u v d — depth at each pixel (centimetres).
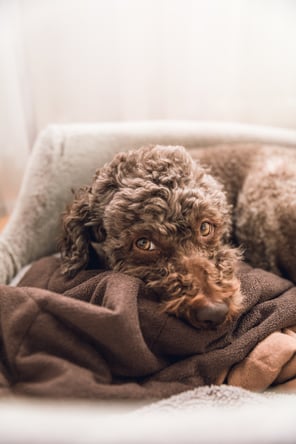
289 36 204
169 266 91
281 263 130
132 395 76
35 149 150
